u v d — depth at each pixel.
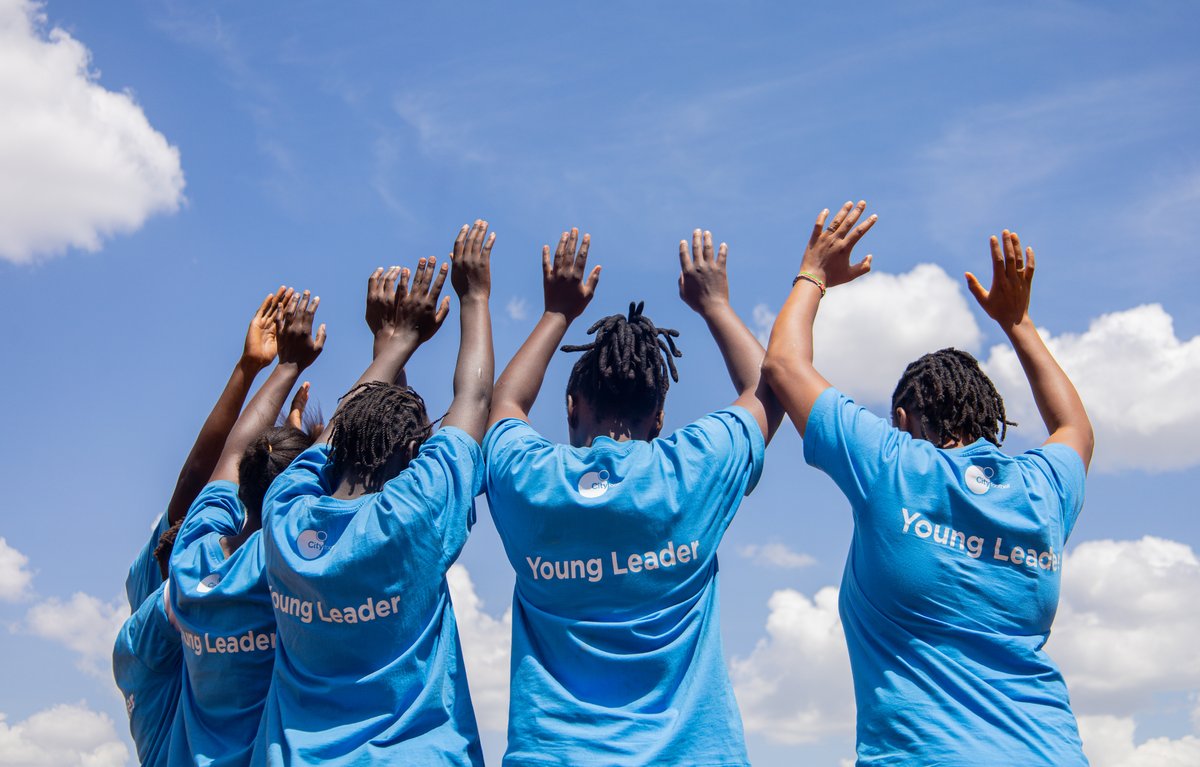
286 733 4.76
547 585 4.84
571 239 5.82
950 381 5.35
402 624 4.80
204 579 5.41
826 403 5.17
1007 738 4.57
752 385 5.54
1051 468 5.23
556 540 4.80
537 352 5.68
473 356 5.46
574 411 5.39
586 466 4.86
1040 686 4.78
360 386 5.48
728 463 5.03
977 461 5.01
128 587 6.74
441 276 6.05
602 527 4.75
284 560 4.79
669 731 4.63
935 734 4.61
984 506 4.90
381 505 4.81
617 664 4.72
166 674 5.85
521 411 5.56
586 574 4.78
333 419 5.57
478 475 5.16
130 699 5.91
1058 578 5.00
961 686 4.70
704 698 4.74
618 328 5.27
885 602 4.89
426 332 6.08
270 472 5.61
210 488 6.07
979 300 6.07
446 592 5.05
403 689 4.79
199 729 5.41
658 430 5.39
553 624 4.81
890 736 4.72
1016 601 4.86
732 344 5.72
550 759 4.57
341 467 5.15
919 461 4.96
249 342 6.72
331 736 4.71
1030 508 4.95
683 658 4.79
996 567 4.88
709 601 4.97
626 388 5.19
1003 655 4.78
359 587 4.71
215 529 5.80
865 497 4.97
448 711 4.86
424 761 4.67
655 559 4.79
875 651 4.91
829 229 5.81
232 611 5.32
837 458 5.07
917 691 4.73
